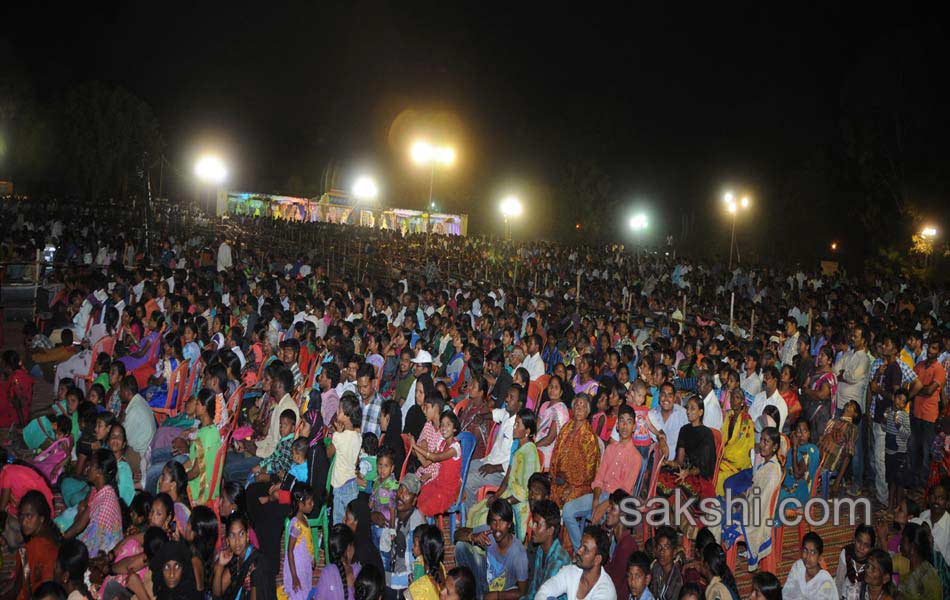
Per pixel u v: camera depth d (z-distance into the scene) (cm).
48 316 1889
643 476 809
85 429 779
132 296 1572
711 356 1103
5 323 1930
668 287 2169
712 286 2302
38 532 629
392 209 4231
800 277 2456
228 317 1341
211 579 597
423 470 812
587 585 567
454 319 1402
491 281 2527
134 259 2433
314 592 601
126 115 5066
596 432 908
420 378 939
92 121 5066
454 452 802
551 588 570
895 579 660
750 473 810
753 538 787
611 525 679
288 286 1642
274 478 746
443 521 886
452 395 1152
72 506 771
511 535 639
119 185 5103
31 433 905
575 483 785
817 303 1770
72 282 1585
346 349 1116
